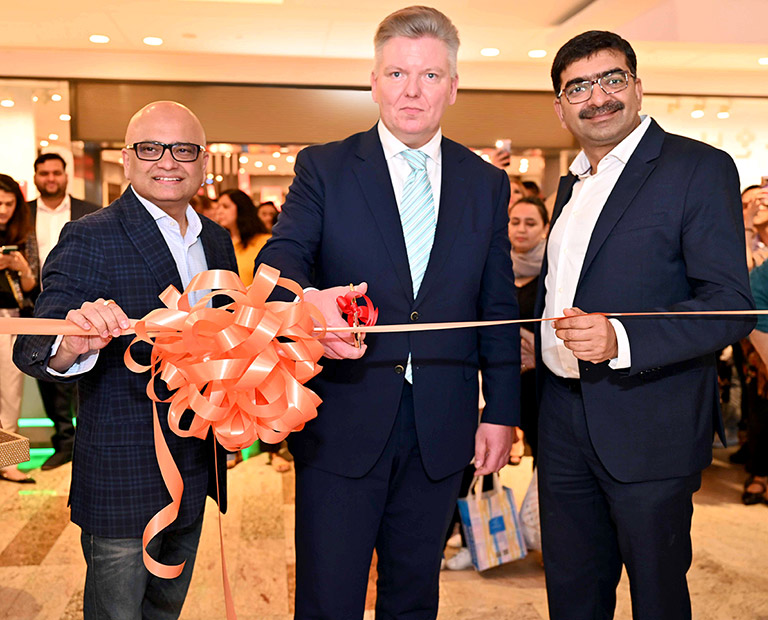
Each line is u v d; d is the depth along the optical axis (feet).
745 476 15.53
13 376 16.53
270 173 20.02
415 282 6.07
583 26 15.57
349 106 19.97
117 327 4.72
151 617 6.81
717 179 6.01
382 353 5.96
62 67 18.58
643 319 5.76
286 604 9.68
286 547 11.60
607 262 6.22
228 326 4.12
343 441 5.97
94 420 5.99
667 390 6.20
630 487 6.23
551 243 6.98
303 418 4.06
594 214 6.52
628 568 6.42
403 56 5.76
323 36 17.02
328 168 6.20
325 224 6.12
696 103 20.49
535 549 11.57
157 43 17.79
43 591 9.98
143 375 5.98
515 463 16.31
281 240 6.08
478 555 10.39
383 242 5.98
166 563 6.57
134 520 5.93
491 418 6.49
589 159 6.75
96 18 15.69
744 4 16.33
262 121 19.81
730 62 18.81
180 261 6.49
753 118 20.59
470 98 20.45
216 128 19.71
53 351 5.33
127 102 19.08
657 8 16.15
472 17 15.62
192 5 14.67
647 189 6.16
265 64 19.40
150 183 6.23
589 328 5.55
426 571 6.31
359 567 6.07
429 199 6.13
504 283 6.56
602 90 6.27
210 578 10.45
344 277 6.05
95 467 5.95
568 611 6.86
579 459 6.62
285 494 14.34
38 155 18.72
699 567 10.78
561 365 6.66
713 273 5.85
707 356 6.45
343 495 6.01
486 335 6.57
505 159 20.70
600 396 6.25
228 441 4.15
